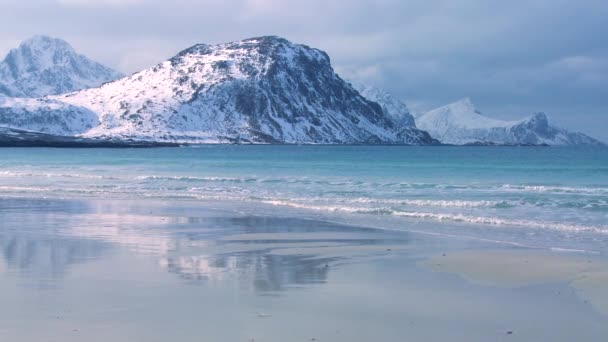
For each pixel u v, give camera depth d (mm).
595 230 28734
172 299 15977
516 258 21906
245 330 13484
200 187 54656
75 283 17703
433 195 45906
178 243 25469
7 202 42812
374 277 18875
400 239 26578
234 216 34938
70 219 33500
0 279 18234
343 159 130625
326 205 39750
